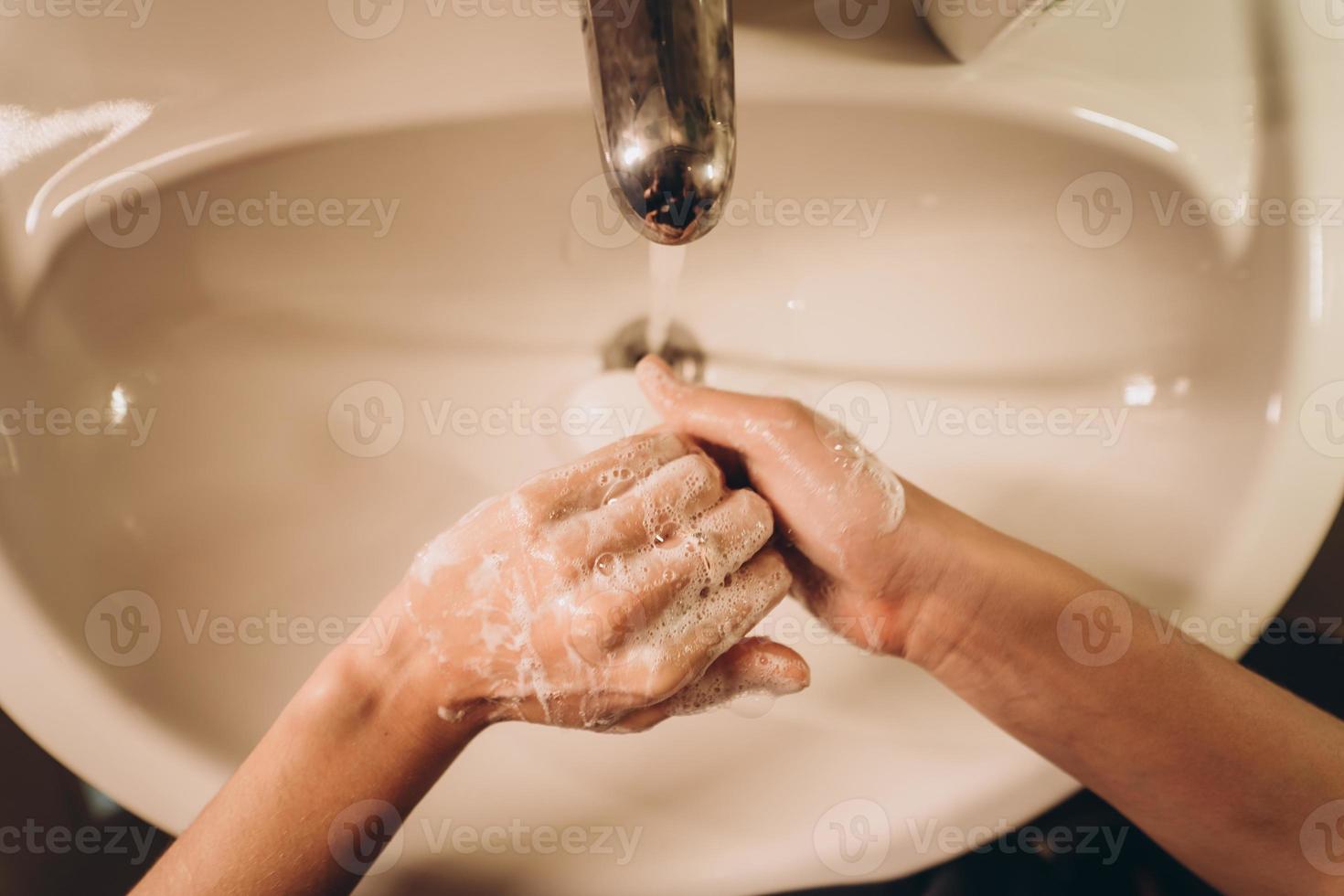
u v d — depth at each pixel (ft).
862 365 1.66
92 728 1.13
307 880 1.10
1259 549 1.31
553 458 1.60
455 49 1.35
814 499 1.29
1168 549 1.39
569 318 1.66
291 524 1.46
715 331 1.69
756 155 1.46
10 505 1.19
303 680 1.35
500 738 1.35
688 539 1.18
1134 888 1.77
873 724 1.35
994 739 1.32
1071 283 1.55
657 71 0.98
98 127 1.29
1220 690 1.22
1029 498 1.53
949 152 1.44
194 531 1.39
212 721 1.23
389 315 1.59
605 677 1.12
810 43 1.37
